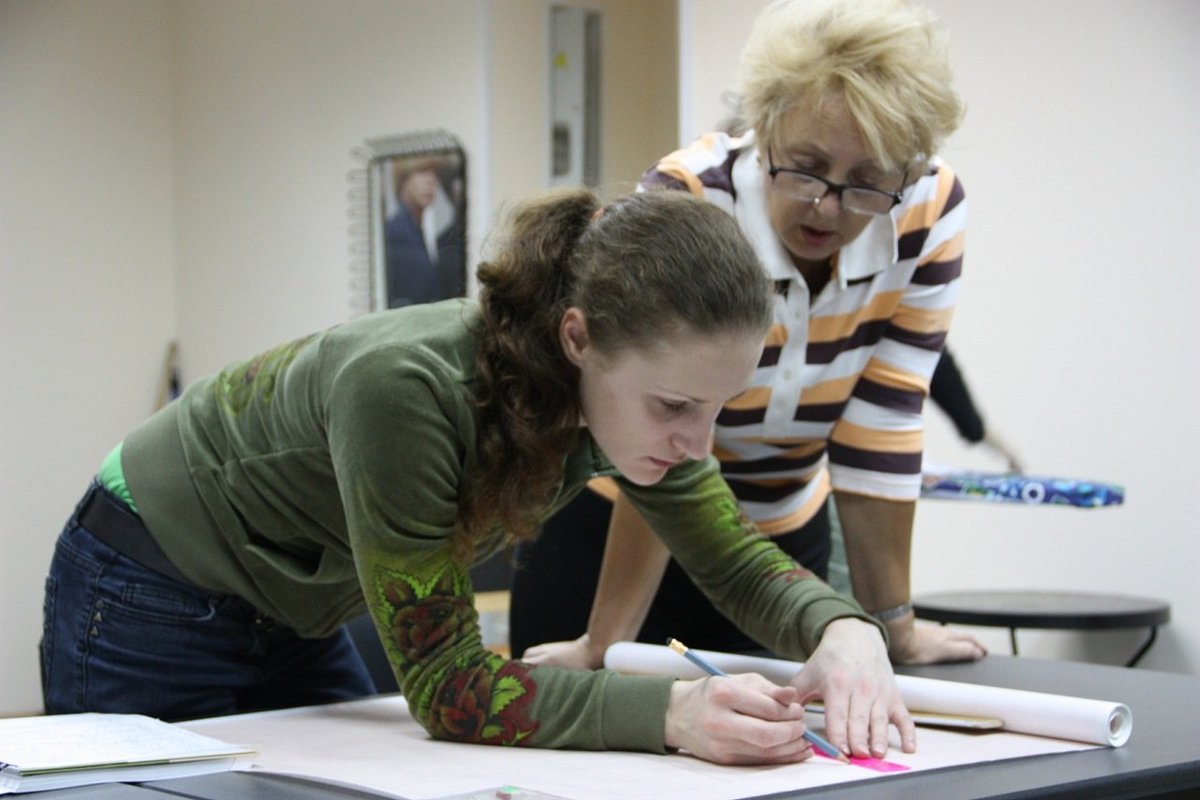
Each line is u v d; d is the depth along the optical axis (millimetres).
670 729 1114
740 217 1603
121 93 4445
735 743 1066
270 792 979
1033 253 2730
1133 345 2580
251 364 1362
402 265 3617
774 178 1505
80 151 4332
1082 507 2467
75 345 4316
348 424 1137
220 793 975
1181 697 1423
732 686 1101
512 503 1177
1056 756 1125
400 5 3625
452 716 1179
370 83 3748
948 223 1675
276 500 1296
